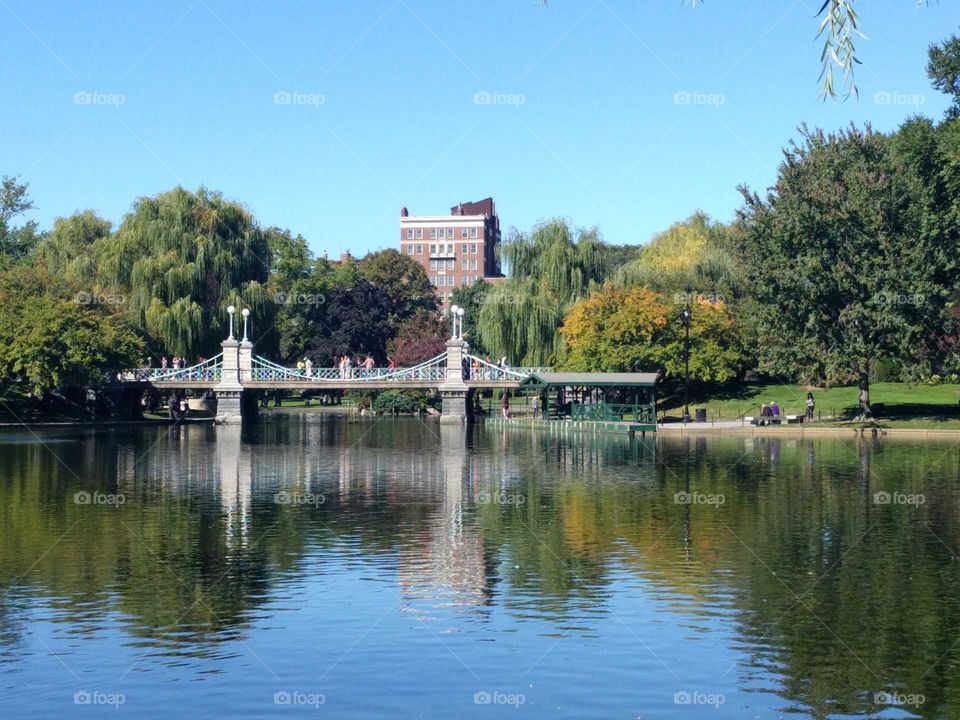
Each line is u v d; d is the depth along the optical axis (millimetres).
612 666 18922
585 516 34469
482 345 126125
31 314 82062
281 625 21328
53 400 90375
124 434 78562
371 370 101188
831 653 19516
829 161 78562
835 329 76438
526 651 19703
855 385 98188
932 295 73062
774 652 19594
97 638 20531
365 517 34500
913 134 87312
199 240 97500
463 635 20641
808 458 55500
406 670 18750
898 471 48156
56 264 102875
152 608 22641
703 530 31547
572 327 96625
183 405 99750
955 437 71562
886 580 24891
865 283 73562
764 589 24047
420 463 53938
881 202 74875
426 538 30438
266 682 18188
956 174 69875
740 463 52781
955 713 16812
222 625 21344
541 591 23969
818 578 25109
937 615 21828
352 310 135875
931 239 72062
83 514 35250
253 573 25797
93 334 83125
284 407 143250
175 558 27641
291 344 139375
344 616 21969
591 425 83125
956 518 33781
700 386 102250
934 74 81688
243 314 95750
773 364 79188
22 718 16703
